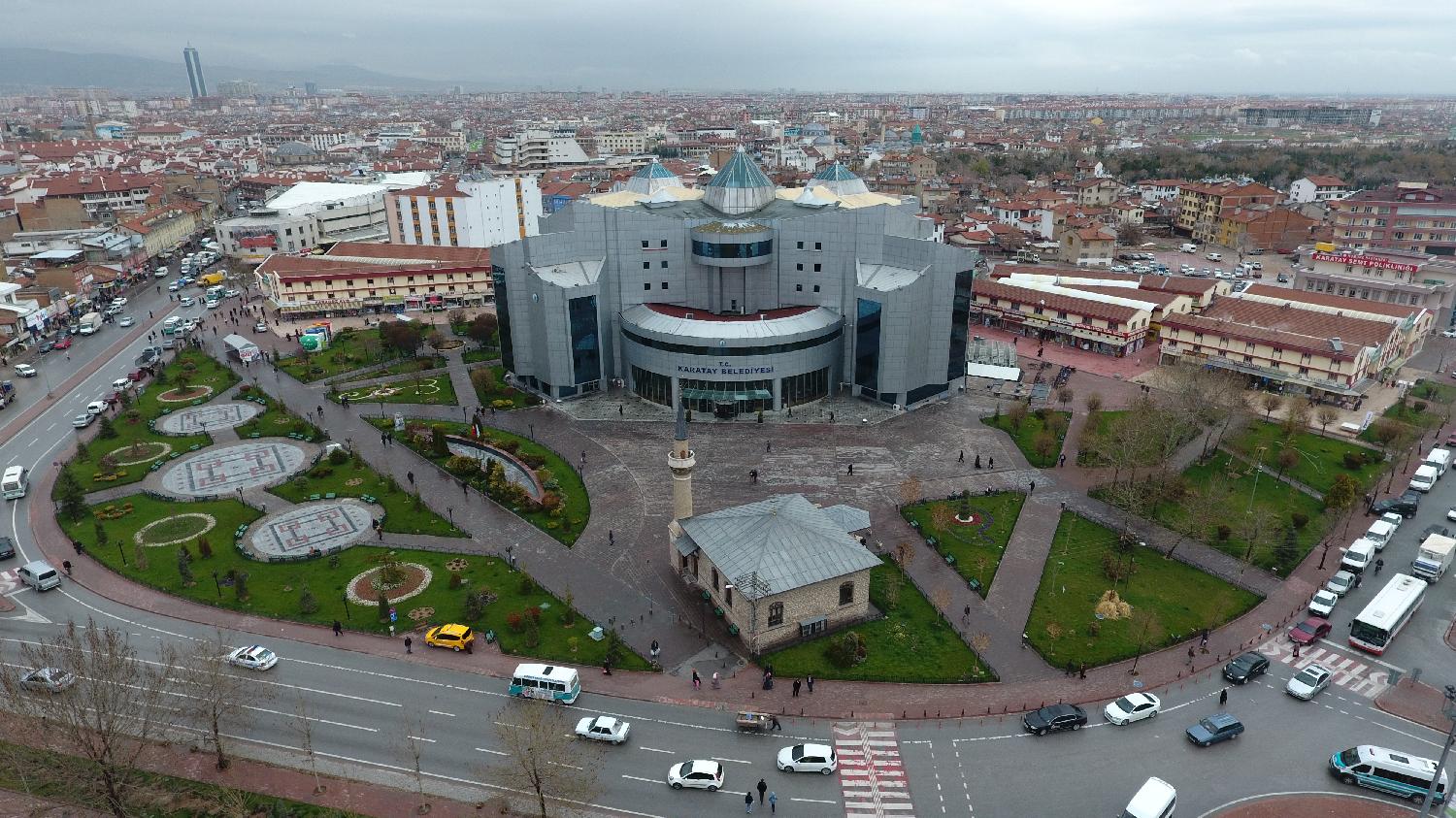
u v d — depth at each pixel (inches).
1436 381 5551.2
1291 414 4690.0
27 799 2359.7
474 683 2827.3
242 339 6264.8
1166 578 3395.7
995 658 2925.7
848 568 3006.9
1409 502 3890.3
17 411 5251.0
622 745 2556.6
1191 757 2506.2
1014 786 2401.6
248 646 2945.4
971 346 5885.8
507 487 4003.4
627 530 3754.9
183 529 3789.4
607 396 5388.8
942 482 4192.9
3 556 3555.6
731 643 3004.4
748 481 4205.2
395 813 2316.7
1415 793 2345.0
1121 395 5408.5
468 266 7603.4
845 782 2421.3
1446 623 3120.1
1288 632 3061.0
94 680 2213.3
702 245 5226.4
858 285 5073.8
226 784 2415.1
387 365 6013.8
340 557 3558.1
